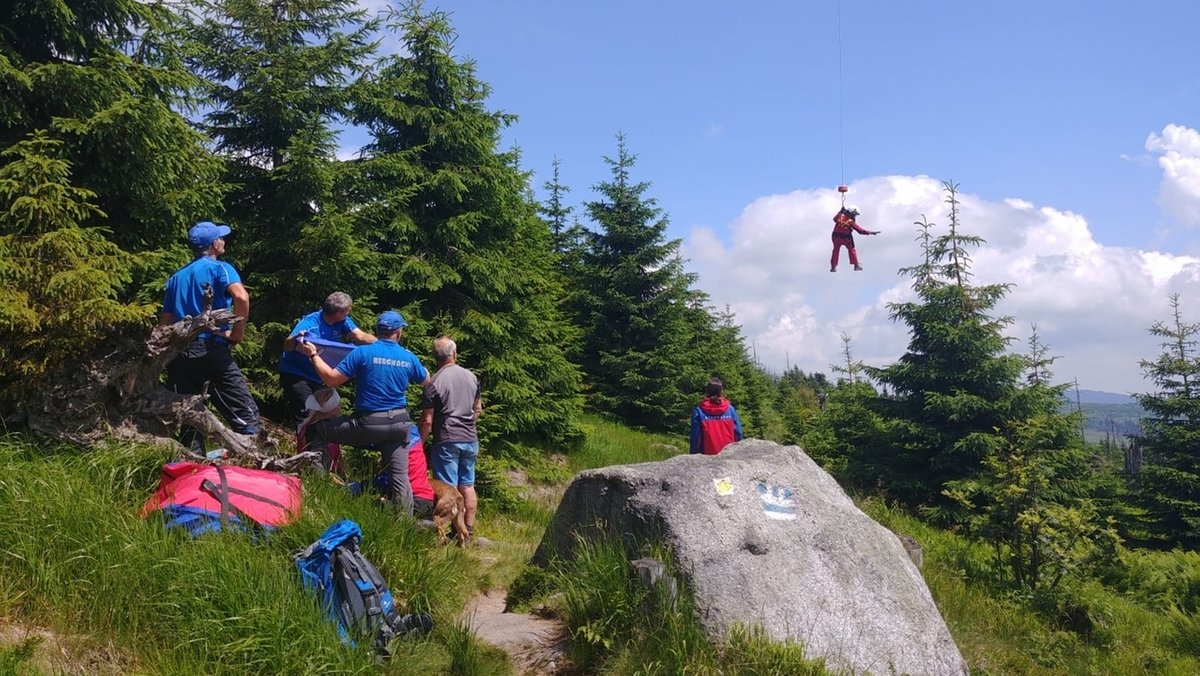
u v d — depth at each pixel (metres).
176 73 7.61
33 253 5.59
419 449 6.86
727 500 5.06
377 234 10.48
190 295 5.67
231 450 5.55
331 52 9.79
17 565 3.74
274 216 9.27
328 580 4.06
